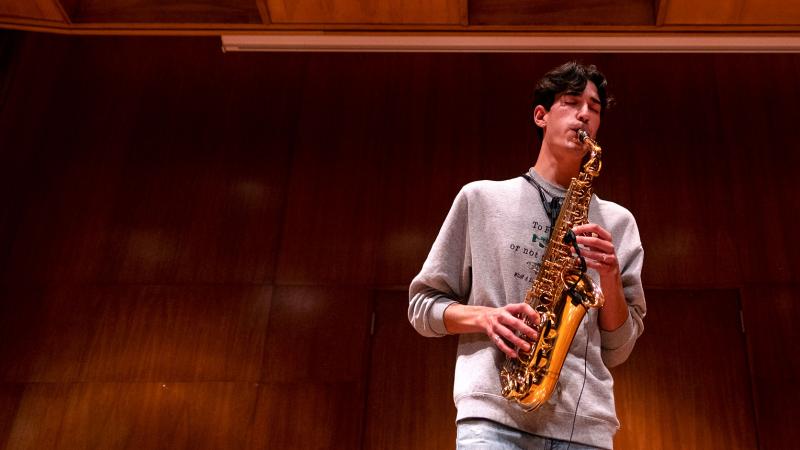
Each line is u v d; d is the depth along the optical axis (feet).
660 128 9.91
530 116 10.19
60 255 9.71
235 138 10.36
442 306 4.16
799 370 8.45
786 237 9.11
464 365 3.99
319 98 10.57
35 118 10.55
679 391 8.55
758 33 8.64
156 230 9.80
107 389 8.94
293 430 8.61
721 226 9.25
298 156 10.18
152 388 8.91
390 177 9.96
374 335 9.16
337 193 9.91
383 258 9.50
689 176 9.57
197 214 9.88
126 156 10.30
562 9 8.86
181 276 9.52
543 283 4.04
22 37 11.02
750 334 8.68
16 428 8.77
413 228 9.64
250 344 9.08
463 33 8.98
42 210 9.98
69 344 9.19
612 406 3.90
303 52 10.87
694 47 10.08
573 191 4.28
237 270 9.52
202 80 10.79
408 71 10.67
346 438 8.55
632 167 9.68
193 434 8.66
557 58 10.52
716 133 9.81
